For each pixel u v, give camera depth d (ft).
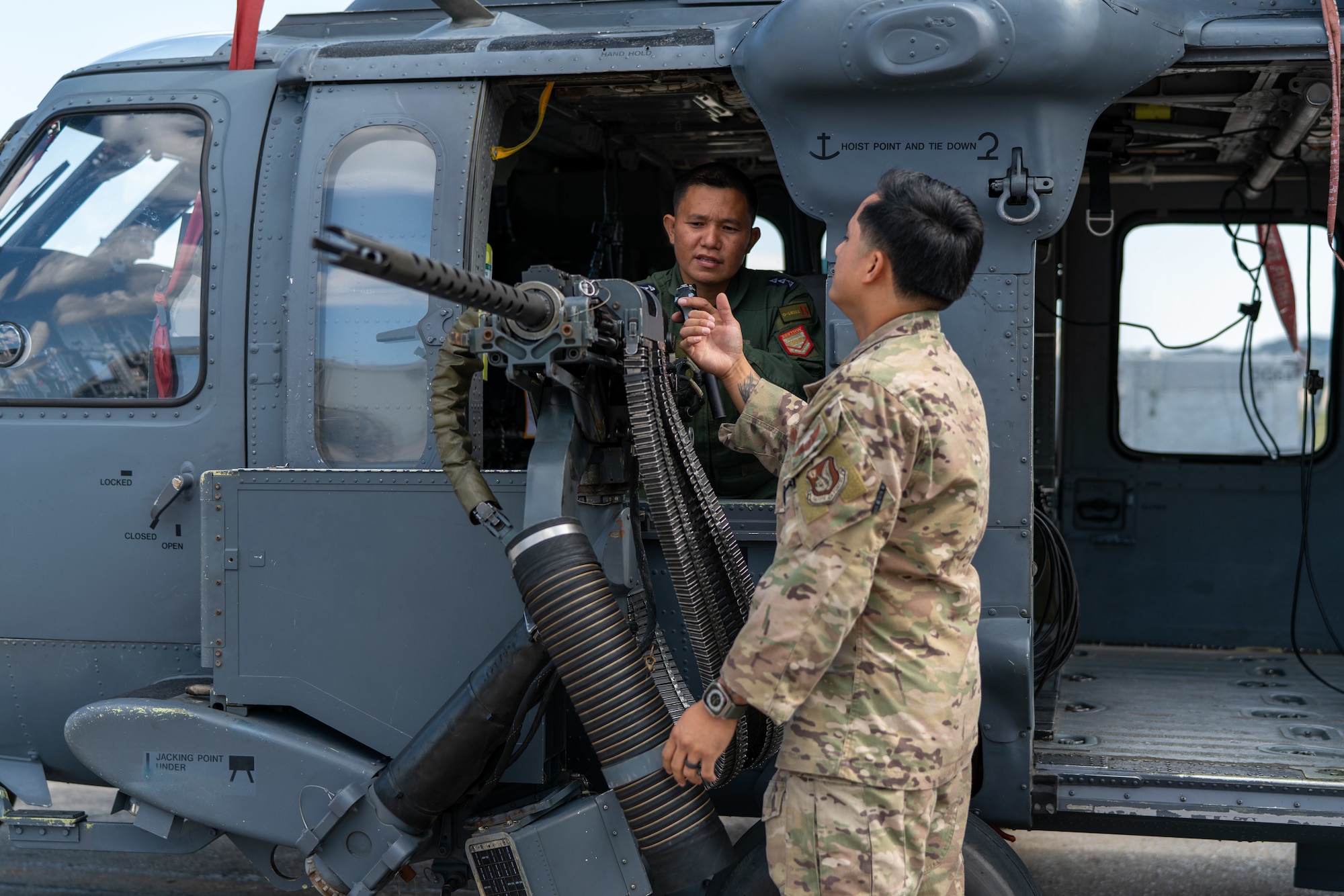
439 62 8.42
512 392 10.34
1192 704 10.03
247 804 7.78
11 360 9.09
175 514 8.77
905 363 5.65
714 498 6.97
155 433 8.82
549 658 7.09
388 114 8.43
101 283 9.05
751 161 13.05
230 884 11.61
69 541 8.96
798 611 5.43
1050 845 12.41
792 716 5.87
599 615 6.52
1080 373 13.28
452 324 8.13
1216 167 12.42
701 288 9.00
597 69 8.17
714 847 6.56
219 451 8.76
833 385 5.68
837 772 5.65
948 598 5.81
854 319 6.19
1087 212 11.75
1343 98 8.04
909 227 5.79
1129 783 7.73
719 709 5.70
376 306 8.40
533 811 7.34
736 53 7.97
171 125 9.12
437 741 7.20
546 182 12.59
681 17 9.25
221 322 8.77
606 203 11.77
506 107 8.81
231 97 9.03
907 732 5.66
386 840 7.50
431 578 7.69
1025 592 7.56
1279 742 8.64
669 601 8.16
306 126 8.55
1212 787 7.65
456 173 8.29
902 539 5.67
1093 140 10.35
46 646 9.08
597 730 6.52
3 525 9.05
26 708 9.21
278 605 7.87
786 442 7.06
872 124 7.66
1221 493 13.03
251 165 8.87
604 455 7.38
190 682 8.68
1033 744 8.43
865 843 5.64
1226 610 13.04
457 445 7.00
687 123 11.44
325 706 7.82
